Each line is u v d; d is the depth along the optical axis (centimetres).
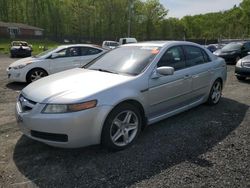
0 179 365
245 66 1053
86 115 396
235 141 479
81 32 8169
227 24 9231
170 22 9512
